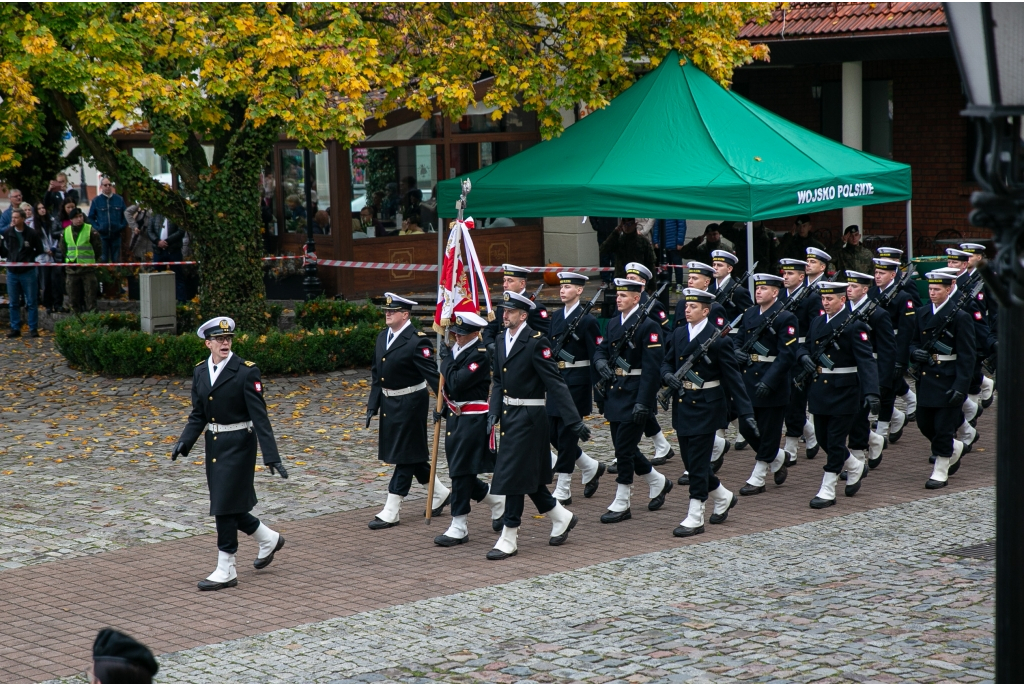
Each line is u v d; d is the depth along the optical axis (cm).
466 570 923
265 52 1603
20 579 905
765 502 1138
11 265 2064
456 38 1747
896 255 1330
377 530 1048
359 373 1788
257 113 1594
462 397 1002
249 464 896
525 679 684
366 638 764
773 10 2150
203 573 920
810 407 1121
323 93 1598
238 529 955
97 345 1744
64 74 1582
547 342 967
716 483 1049
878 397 1088
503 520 988
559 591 858
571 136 1709
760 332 1203
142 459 1297
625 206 1533
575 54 1777
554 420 1139
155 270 2297
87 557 960
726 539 1000
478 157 2366
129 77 1572
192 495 1152
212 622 804
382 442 1053
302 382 1723
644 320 1064
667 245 2289
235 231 1827
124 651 448
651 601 827
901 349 1238
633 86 1795
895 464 1287
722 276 1388
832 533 1010
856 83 2183
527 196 1595
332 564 944
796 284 1251
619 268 1861
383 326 1848
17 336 2142
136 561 950
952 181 2322
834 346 1108
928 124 2341
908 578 866
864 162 1658
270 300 2323
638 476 1250
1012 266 412
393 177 2275
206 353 1720
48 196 2359
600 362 1078
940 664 687
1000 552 449
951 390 1147
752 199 1467
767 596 830
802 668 686
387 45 1822
